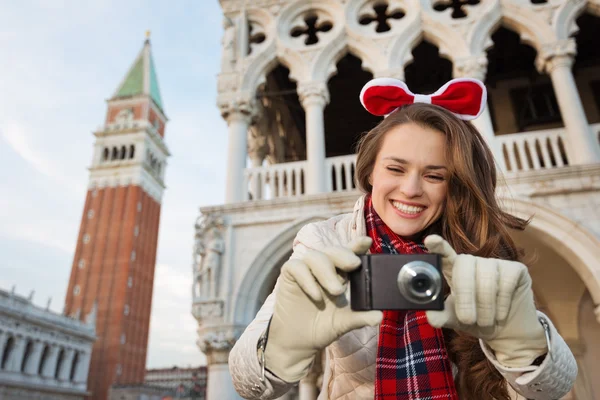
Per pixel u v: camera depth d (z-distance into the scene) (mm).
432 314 906
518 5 9969
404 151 1595
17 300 51719
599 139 8906
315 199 8789
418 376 1387
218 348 8008
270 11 11305
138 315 82125
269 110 14047
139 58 101812
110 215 84188
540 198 7984
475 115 1992
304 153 17062
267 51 10750
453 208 1704
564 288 9445
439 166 1589
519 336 1018
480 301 932
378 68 9961
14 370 50219
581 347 9266
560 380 1083
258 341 1207
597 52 12719
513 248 1747
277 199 8961
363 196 1916
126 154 89688
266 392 1144
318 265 978
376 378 1438
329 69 10383
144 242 86938
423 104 1739
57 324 58312
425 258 938
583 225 7566
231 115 10328
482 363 1518
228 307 8328
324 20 11117
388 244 1695
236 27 11266
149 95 94625
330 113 15094
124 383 75125
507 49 12469
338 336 997
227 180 9672
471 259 972
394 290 924
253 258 8594
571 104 8820
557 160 8547
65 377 59531
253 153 13383
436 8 11266
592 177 7891
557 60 9375
